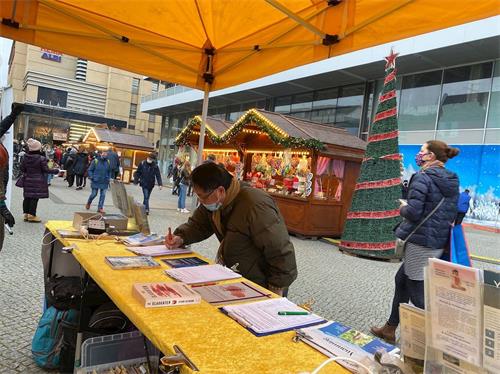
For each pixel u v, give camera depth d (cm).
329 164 935
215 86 413
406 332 122
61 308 261
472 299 100
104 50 360
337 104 1772
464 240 322
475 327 100
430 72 1442
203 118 422
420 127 1473
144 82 5491
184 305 162
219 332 140
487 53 1240
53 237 296
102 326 237
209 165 228
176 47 386
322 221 927
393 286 562
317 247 831
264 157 1161
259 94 2092
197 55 403
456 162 1372
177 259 241
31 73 4950
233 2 309
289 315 161
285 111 2041
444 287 107
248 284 200
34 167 740
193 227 275
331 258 728
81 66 5262
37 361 261
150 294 160
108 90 5266
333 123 1784
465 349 102
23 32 320
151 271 208
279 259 226
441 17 216
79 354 233
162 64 394
